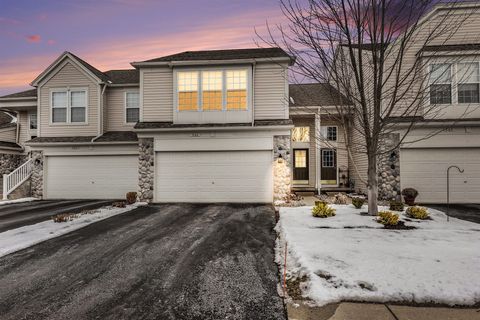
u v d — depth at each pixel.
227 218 8.40
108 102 14.14
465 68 10.38
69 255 5.28
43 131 13.66
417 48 10.70
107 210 9.77
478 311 3.04
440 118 10.53
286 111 11.46
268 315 3.14
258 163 11.27
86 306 3.41
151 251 5.46
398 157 10.86
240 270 4.47
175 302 3.47
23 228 7.23
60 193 13.09
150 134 11.55
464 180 10.64
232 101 11.42
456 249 4.73
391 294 3.32
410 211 7.68
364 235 5.77
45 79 13.70
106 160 12.99
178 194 11.48
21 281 4.17
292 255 4.82
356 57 10.90
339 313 3.04
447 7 10.21
